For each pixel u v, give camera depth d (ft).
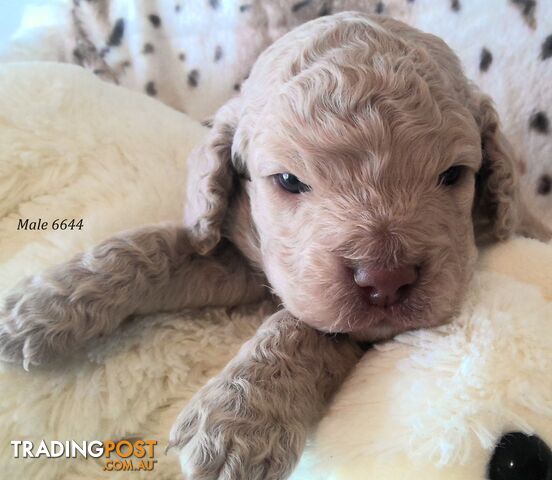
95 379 0.47
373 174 0.42
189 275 0.55
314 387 0.44
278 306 0.57
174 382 0.49
